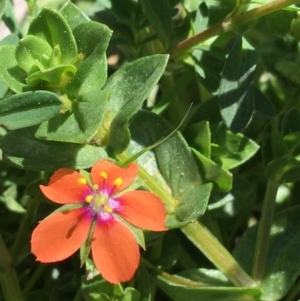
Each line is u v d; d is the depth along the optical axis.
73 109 0.05
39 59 0.05
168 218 0.05
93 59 0.05
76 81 0.05
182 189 0.05
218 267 0.05
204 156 0.05
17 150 0.05
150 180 0.05
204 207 0.05
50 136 0.05
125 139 0.05
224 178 0.05
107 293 0.05
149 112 0.05
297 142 0.05
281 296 0.05
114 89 0.05
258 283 0.05
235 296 0.05
